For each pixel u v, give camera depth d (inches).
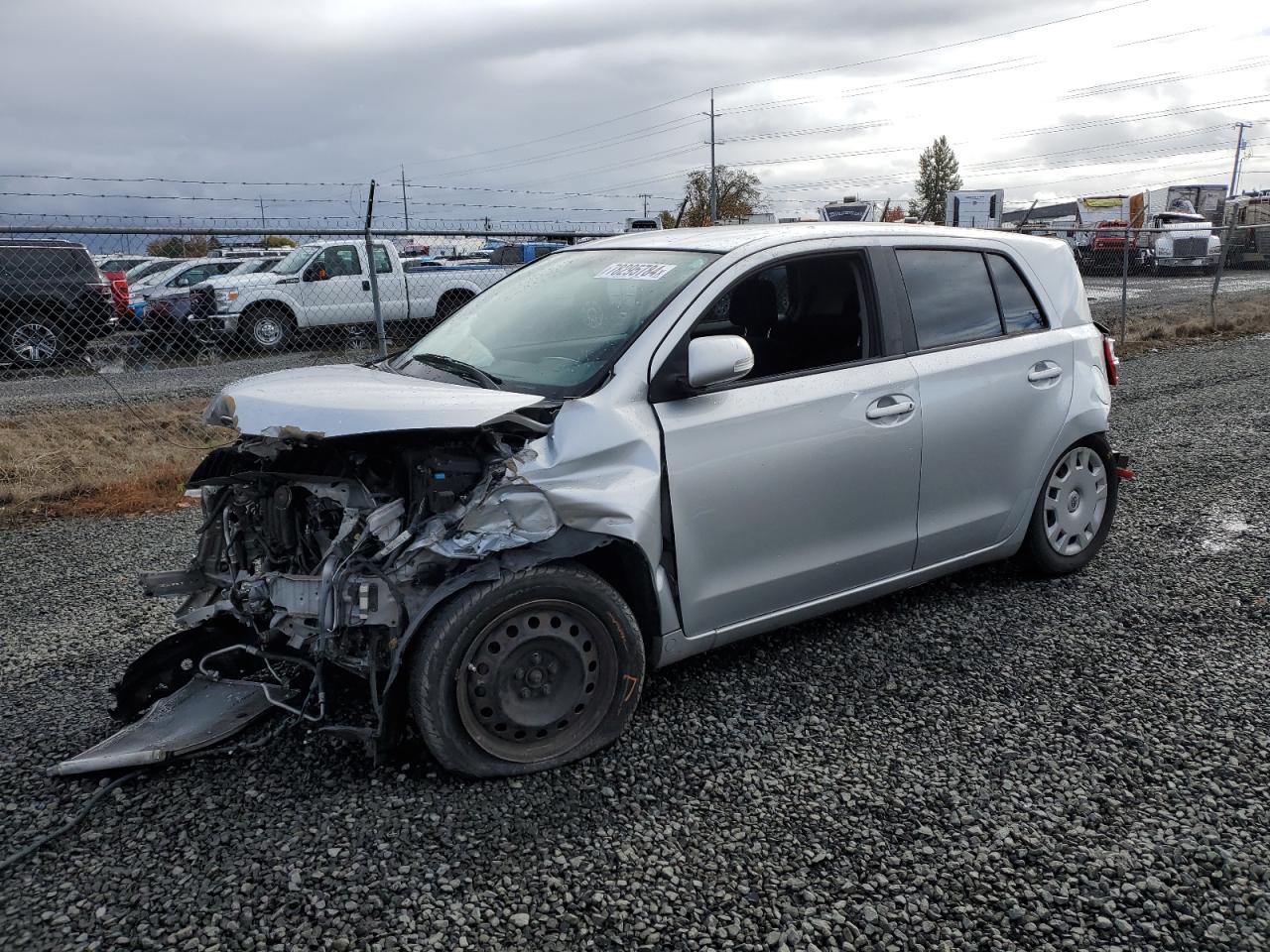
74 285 487.5
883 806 119.5
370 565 119.7
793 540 146.8
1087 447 190.7
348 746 132.3
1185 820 116.2
